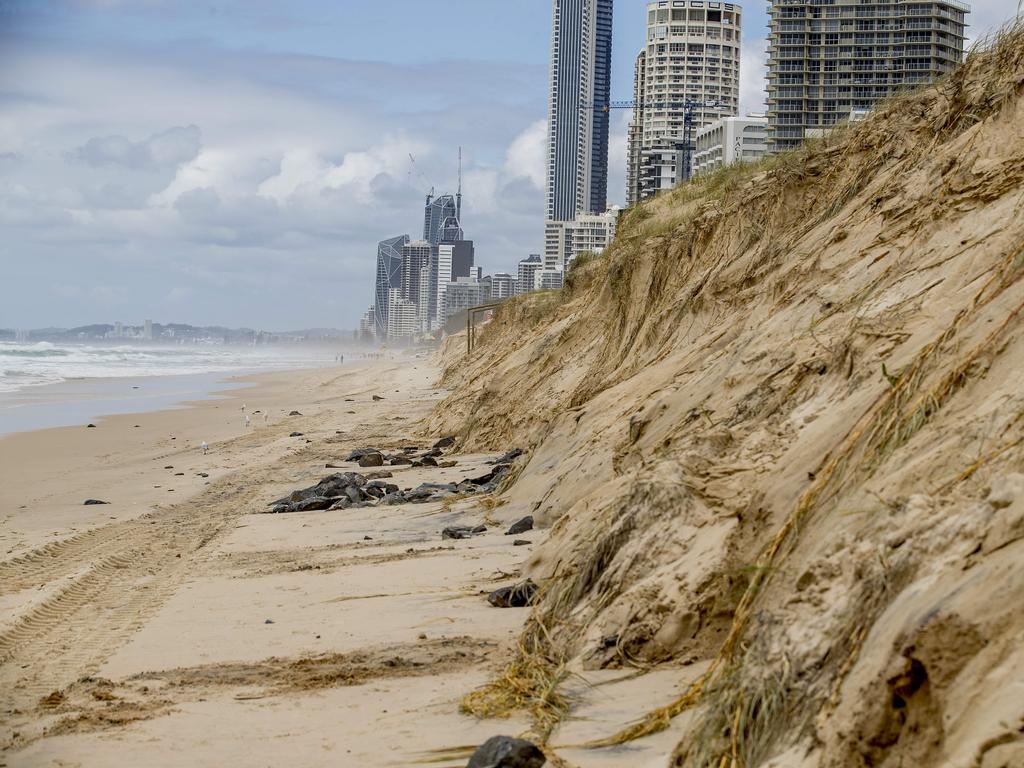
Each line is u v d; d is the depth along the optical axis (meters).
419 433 47.72
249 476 36.16
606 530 13.08
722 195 31.05
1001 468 7.61
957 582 6.39
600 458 20.31
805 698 7.25
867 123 24.06
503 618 14.18
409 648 13.13
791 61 119.56
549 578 14.70
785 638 7.78
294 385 98.12
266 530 24.53
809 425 12.16
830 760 6.49
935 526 7.22
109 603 17.55
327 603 16.17
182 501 31.19
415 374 113.81
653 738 8.88
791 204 25.12
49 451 45.66
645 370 24.20
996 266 11.90
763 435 12.56
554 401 37.25
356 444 45.19
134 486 34.88
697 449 12.91
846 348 12.70
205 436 51.34
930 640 6.06
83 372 117.88
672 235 32.50
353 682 11.93
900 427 9.41
